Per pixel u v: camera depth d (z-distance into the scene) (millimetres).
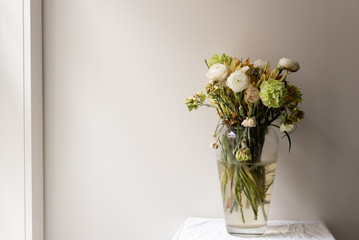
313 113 1354
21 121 1440
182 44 1405
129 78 1437
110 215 1464
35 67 1447
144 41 1425
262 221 1197
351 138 1346
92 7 1447
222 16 1383
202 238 1200
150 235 1444
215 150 1298
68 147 1477
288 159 1368
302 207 1369
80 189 1476
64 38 1465
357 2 1330
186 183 1421
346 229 1356
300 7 1350
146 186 1441
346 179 1352
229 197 1200
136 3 1422
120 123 1448
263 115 1182
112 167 1457
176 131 1419
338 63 1343
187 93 1410
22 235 1451
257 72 1201
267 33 1365
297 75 1356
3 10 1438
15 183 1447
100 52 1449
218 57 1230
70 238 1486
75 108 1469
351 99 1342
